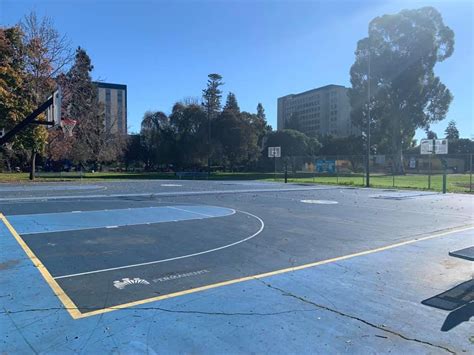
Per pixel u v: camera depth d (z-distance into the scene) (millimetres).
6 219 11922
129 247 8164
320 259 7324
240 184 33062
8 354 3678
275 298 5184
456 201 19125
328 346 3869
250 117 70750
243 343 3910
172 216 12812
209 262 7008
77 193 21953
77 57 44000
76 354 3680
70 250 7863
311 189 27188
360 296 5293
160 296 5227
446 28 59938
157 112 71438
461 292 5484
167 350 3758
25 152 44875
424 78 60062
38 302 4992
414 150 80062
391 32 60031
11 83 30625
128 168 88750
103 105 59344
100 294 5297
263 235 9656
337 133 140125
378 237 9578
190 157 66688
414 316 4633
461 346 3902
